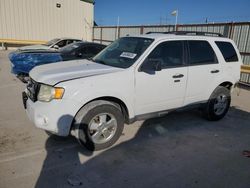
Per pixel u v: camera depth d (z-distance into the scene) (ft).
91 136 11.82
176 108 14.74
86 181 9.73
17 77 27.40
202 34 16.76
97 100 11.76
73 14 74.43
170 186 9.66
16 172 10.07
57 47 37.19
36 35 68.90
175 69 13.96
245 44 33.32
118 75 11.95
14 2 63.82
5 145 12.28
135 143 13.24
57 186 9.34
